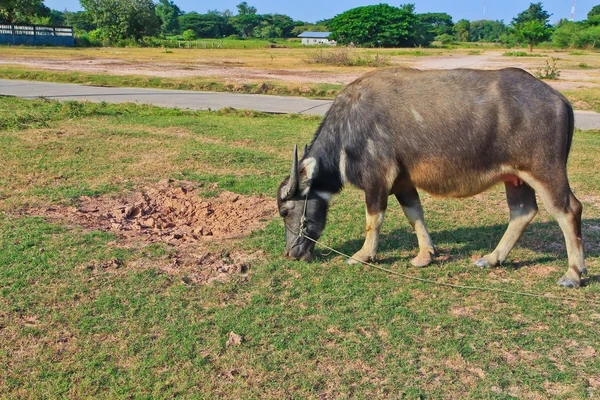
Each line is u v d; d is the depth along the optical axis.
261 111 16.62
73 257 5.86
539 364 4.16
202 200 8.17
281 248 6.30
